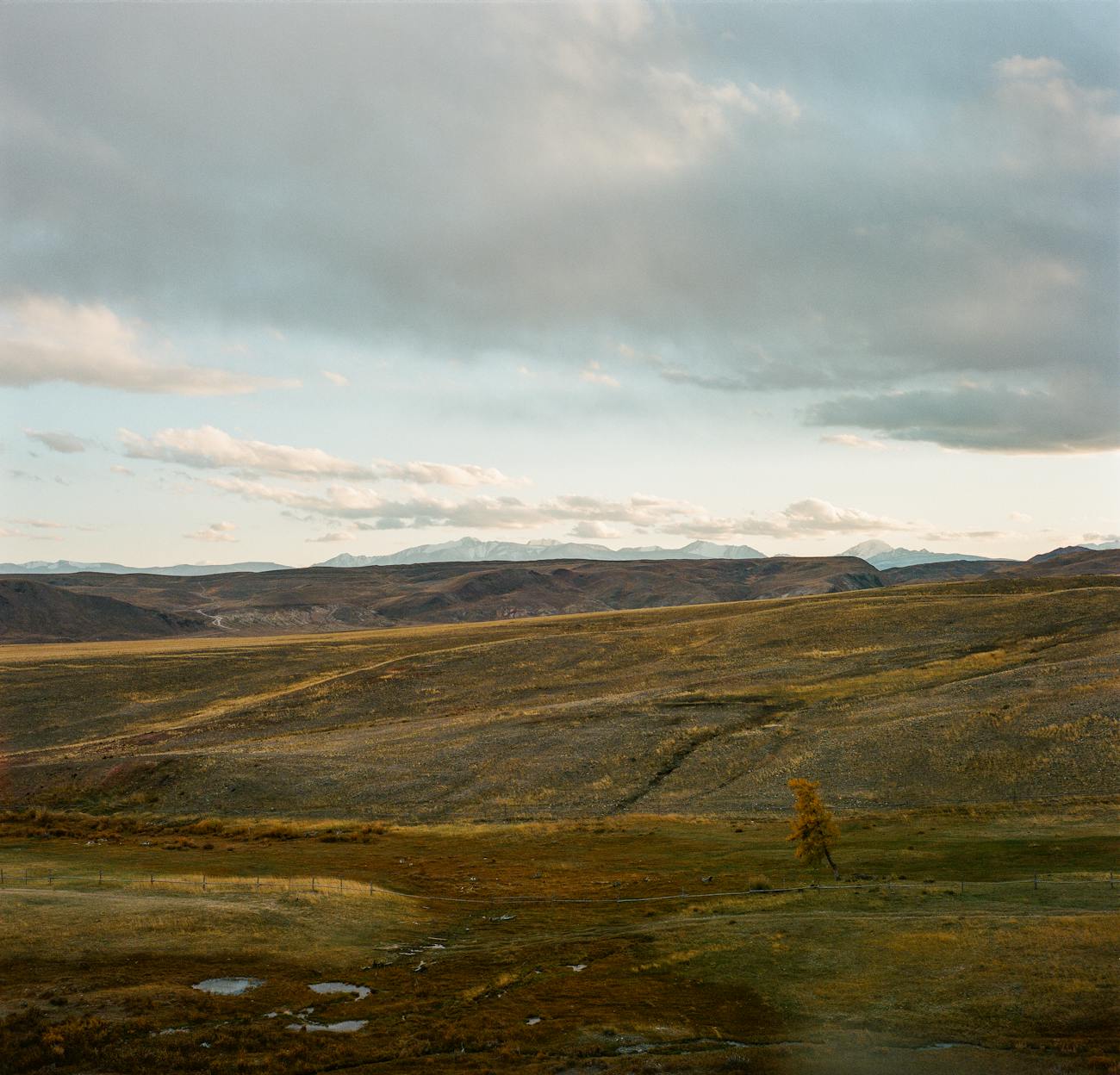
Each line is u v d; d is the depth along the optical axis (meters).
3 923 40.62
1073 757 75.50
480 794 86.69
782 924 41.44
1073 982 31.83
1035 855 52.94
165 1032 30.75
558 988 35.34
